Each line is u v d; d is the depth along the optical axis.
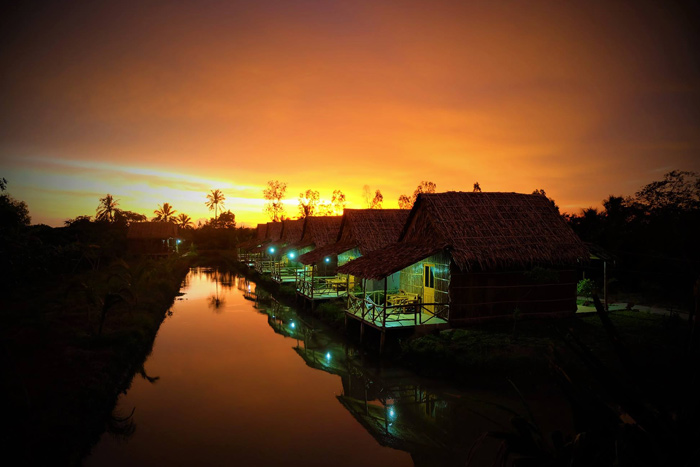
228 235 94.50
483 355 14.37
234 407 13.14
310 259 26.81
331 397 14.02
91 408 11.24
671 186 29.31
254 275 46.53
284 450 10.46
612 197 33.19
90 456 10.13
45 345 15.39
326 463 9.85
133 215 69.50
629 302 22.28
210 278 49.09
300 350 19.56
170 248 64.50
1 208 23.80
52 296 24.31
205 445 10.73
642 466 2.96
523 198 20.81
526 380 13.28
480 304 17.42
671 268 23.80
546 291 18.16
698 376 2.94
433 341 15.81
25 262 21.59
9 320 18.02
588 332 16.27
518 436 3.57
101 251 39.34
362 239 25.19
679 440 2.88
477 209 19.42
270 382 15.41
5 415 9.59
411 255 17.50
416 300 19.23
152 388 14.76
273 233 54.19
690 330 3.12
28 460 8.15
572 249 18.30
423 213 19.95
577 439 3.24
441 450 10.35
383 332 16.78
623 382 3.15
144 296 27.48
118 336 16.88
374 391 14.47
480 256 16.72
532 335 16.12
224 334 22.59
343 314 22.44
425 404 13.18
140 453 10.31
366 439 11.02
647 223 28.88
